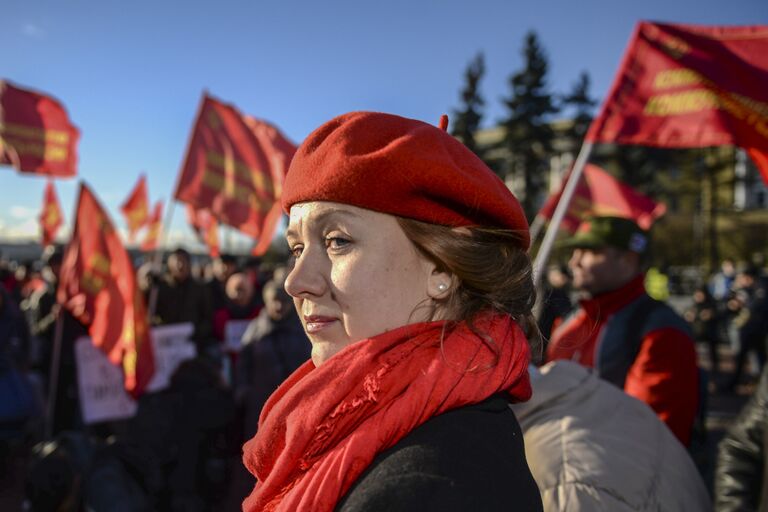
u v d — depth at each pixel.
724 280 13.42
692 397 2.05
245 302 5.56
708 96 2.49
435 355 0.72
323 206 0.75
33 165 5.23
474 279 0.77
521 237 0.83
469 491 0.59
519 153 28.66
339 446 0.68
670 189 29.36
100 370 4.47
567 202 2.64
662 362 2.09
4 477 4.60
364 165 0.72
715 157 23.52
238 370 3.74
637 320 2.25
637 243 2.38
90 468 2.34
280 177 5.49
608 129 2.63
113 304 3.86
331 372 0.73
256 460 0.80
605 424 1.17
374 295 0.74
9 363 4.49
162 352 4.88
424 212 0.74
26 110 5.26
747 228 27.98
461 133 29.30
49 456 2.38
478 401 0.69
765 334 7.68
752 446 1.70
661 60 2.61
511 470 0.65
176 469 2.86
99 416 4.41
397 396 0.69
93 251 3.93
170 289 5.50
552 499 1.03
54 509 2.32
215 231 8.61
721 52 2.50
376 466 0.64
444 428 0.66
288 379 0.94
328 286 0.76
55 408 5.09
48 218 9.37
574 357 2.37
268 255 23.78
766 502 1.61
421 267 0.77
